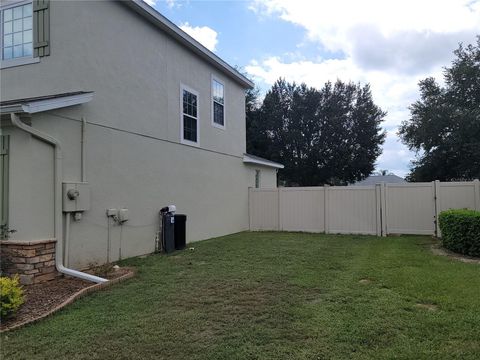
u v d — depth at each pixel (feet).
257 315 14.82
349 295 17.30
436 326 13.30
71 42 23.98
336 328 13.29
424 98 97.30
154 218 31.35
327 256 27.63
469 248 26.96
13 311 14.44
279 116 106.93
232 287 19.03
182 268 23.98
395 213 41.68
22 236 20.13
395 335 12.63
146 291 18.54
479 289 17.81
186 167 36.60
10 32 24.90
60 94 22.68
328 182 110.11
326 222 44.98
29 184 20.12
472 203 38.70
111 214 26.30
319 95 106.42
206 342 12.34
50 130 21.71
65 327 13.76
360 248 31.53
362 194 43.27
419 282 19.22
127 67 28.71
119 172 27.48
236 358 11.21
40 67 23.76
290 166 105.91
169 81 34.06
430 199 40.32
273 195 48.78
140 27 30.35
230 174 46.19
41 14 23.56
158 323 14.06
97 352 11.72
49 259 20.85
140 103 30.04
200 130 39.37
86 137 24.43
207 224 40.19
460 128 86.69
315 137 107.55
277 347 11.89
